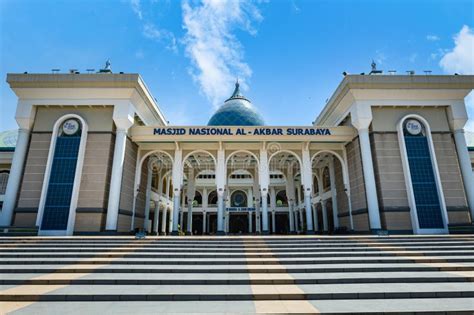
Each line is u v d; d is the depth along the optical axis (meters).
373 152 22.84
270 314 5.39
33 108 22.78
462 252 11.31
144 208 26.89
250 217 45.12
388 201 21.59
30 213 20.80
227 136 24.03
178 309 5.72
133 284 7.58
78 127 22.45
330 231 31.42
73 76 22.27
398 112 23.56
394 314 5.41
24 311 5.61
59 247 12.93
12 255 11.15
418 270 8.98
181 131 23.95
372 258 10.45
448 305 5.86
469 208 21.64
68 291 6.80
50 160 21.58
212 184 44.22
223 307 5.84
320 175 32.97
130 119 22.56
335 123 27.81
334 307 5.76
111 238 16.22
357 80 22.81
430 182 22.03
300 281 7.62
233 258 10.75
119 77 22.22
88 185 21.23
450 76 23.02
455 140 23.20
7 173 29.33
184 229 46.91
